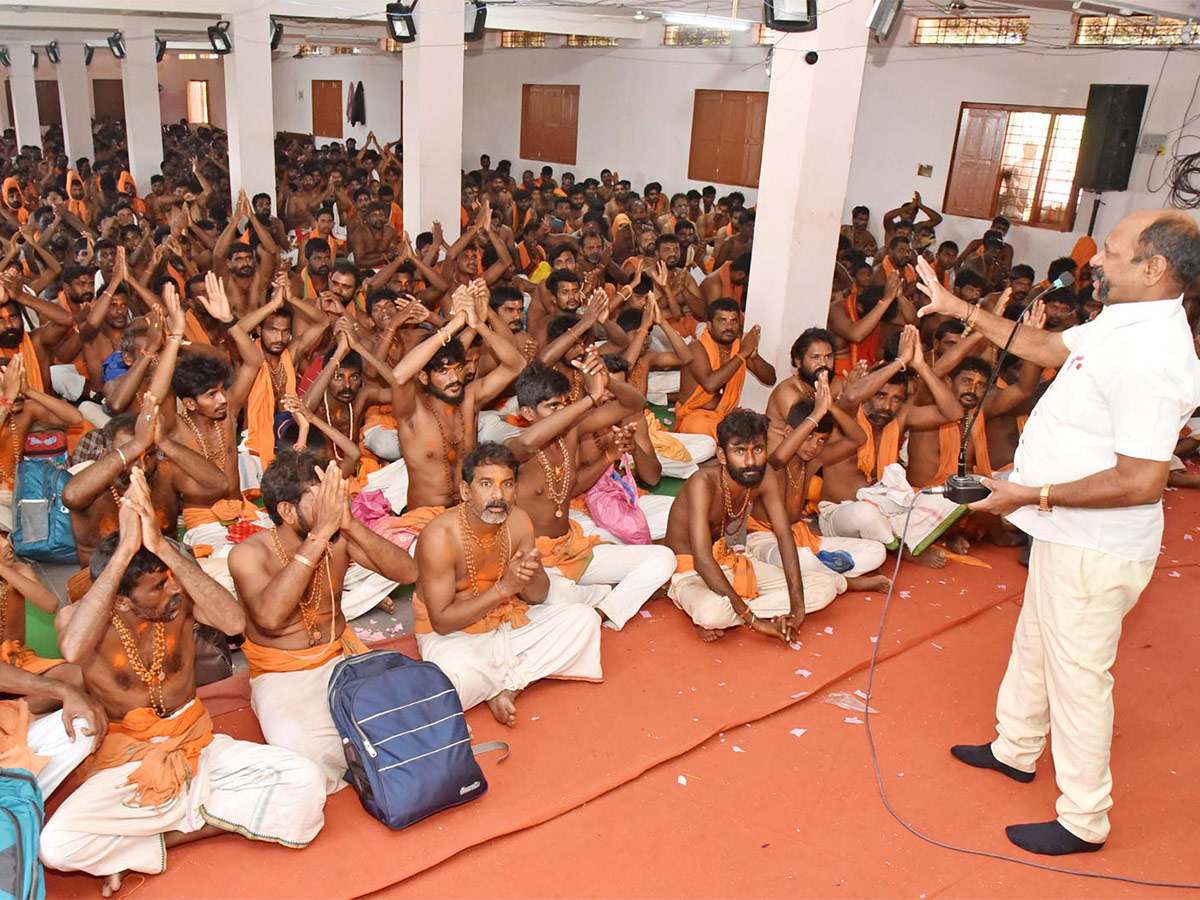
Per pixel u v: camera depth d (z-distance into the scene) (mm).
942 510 5020
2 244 7211
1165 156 9539
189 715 2967
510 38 17562
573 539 4500
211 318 6621
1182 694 4137
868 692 3986
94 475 3641
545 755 3451
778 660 4168
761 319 6566
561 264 8352
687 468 6086
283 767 2949
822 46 5922
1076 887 3020
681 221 10391
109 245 7230
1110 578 2898
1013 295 8203
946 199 11609
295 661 3361
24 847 2467
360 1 9703
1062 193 10516
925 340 7492
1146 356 2701
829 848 3111
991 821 3295
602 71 15609
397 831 3049
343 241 10891
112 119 25406
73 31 15188
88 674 2855
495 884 2879
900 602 4766
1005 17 10789
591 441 4746
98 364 6305
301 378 5695
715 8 11156
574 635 3809
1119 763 3648
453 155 8898
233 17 10484
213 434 4574
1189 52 9203
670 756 3479
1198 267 2664
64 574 4523
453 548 3615
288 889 2795
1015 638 3400
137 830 2764
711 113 13828
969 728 3805
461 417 4762
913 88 11719
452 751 3092
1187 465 6891
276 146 18969
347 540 3457
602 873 2941
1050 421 2986
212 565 4023
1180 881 3070
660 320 6047
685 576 4414
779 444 4262
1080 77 10117
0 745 2887
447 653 3607
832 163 6234
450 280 8258
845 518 5043
